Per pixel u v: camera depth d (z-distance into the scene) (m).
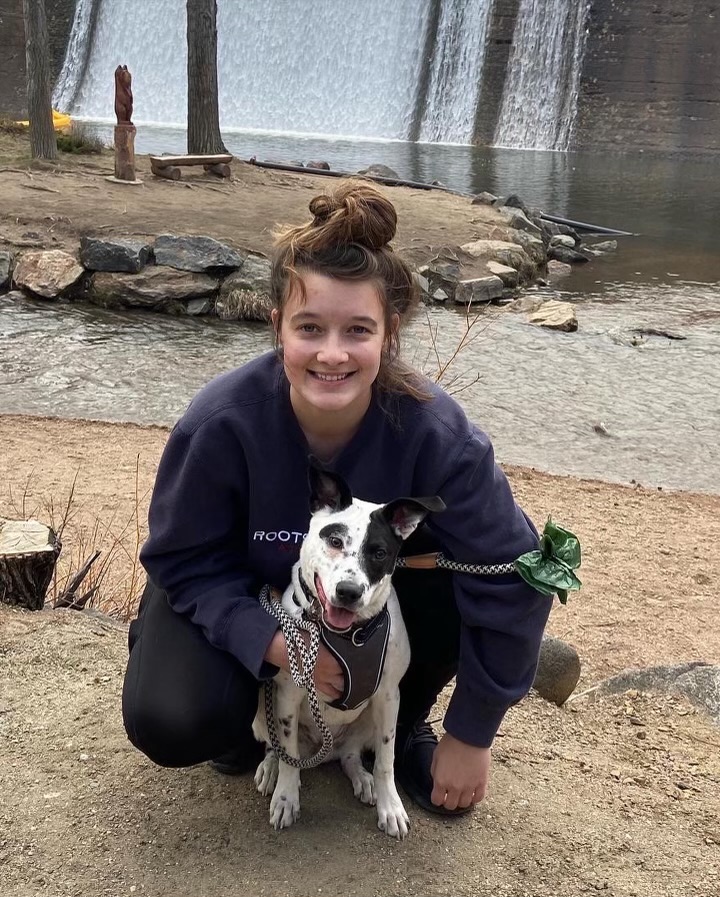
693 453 9.32
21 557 3.74
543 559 2.42
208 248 13.72
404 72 41.69
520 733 3.32
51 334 12.00
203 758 2.59
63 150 20.81
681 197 27.64
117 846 2.57
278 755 2.64
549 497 7.80
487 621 2.49
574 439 9.55
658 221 23.78
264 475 2.51
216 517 2.56
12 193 15.90
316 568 2.37
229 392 2.50
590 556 6.62
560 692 3.69
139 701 2.50
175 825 2.66
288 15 42.84
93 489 7.08
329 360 2.29
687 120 38.75
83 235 14.41
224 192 18.34
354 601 2.26
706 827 2.83
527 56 40.34
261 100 42.44
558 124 39.72
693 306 15.60
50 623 3.71
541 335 13.34
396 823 2.65
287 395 2.49
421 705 2.95
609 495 7.98
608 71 39.59
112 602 4.73
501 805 2.84
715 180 31.47
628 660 5.12
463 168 31.16
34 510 6.50
